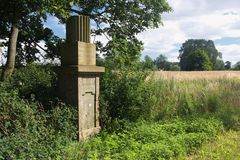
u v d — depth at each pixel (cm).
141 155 876
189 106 1644
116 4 1955
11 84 1209
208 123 1329
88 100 1160
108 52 1914
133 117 1338
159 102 1576
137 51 1944
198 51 7644
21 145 731
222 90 1852
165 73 1923
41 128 886
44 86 1210
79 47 1129
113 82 1328
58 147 816
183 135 1127
